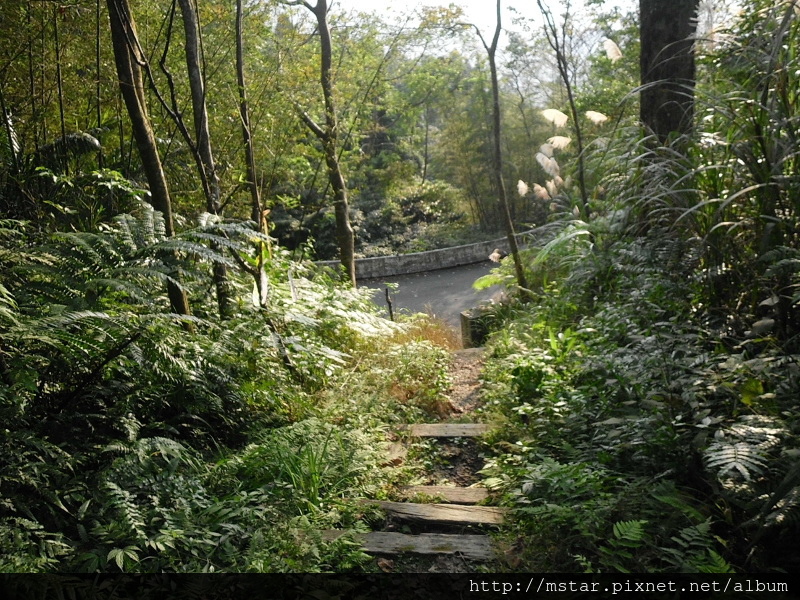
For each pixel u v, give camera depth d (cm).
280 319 561
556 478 344
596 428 400
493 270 1024
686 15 593
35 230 544
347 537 322
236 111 806
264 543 307
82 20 700
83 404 390
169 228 488
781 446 294
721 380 347
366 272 1812
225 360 451
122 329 361
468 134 2203
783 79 397
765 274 347
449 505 364
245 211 896
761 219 398
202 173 545
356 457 404
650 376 381
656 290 464
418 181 2536
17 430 326
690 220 450
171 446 353
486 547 320
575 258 688
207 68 848
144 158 476
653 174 521
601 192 765
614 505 311
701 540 274
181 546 301
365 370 588
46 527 305
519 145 2177
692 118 506
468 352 707
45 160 606
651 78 617
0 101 632
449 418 519
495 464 406
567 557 301
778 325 380
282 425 457
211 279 542
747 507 280
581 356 496
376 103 1557
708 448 297
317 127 966
